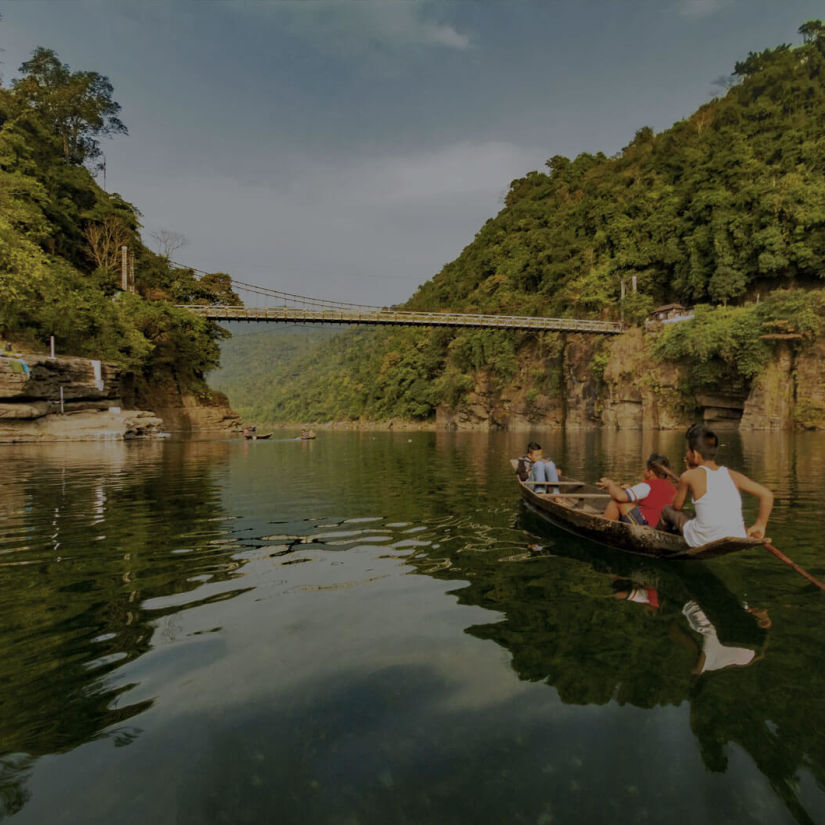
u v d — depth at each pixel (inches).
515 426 2460.6
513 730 78.3
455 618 124.1
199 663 100.6
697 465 159.0
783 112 2440.9
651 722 80.5
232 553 185.2
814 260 1560.0
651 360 1808.6
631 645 109.1
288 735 76.9
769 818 60.8
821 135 1893.5
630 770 69.4
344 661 101.5
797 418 1409.9
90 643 110.0
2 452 656.4
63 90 1732.3
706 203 1882.4
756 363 1445.6
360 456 708.0
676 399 1731.1
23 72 1749.5
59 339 1068.5
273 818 60.0
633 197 2506.2
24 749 73.5
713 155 2262.6
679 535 166.2
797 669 98.1
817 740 75.9
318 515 260.4
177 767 69.6
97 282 1416.1
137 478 409.4
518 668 98.6
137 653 105.0
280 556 181.0
